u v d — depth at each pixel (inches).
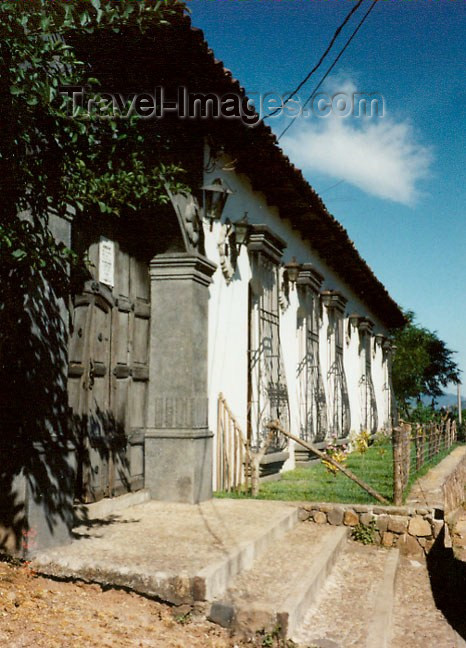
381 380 913.5
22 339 196.7
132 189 205.6
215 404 335.0
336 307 594.9
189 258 308.0
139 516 264.5
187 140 309.1
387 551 283.7
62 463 210.8
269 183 406.6
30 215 198.1
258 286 394.6
